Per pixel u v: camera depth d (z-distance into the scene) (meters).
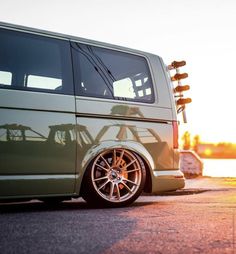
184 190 7.47
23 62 4.02
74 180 4.08
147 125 4.65
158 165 4.70
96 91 4.37
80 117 4.16
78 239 2.51
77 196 4.16
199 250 2.23
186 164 13.37
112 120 4.37
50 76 4.13
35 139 3.87
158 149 4.71
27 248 2.28
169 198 5.96
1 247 2.30
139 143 4.55
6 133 3.73
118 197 4.37
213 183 9.85
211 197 5.65
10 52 3.98
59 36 4.37
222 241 2.45
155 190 4.66
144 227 2.93
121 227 2.93
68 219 3.32
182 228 2.88
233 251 2.21
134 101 4.61
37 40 4.20
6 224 3.04
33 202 5.31
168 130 4.83
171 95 5.00
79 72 4.34
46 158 3.92
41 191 3.89
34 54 4.12
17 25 4.13
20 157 3.79
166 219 3.31
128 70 4.76
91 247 2.31
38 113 3.91
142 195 6.85
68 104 4.10
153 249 2.26
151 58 5.06
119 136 4.39
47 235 2.62
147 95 4.79
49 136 3.95
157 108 4.78
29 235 2.62
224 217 3.41
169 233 2.69
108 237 2.57
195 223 3.10
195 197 5.89
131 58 4.85
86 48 4.52
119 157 4.42
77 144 4.11
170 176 4.78
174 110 4.96
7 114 3.76
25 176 3.80
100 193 4.27
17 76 3.93
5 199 3.73
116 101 4.44
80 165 4.12
